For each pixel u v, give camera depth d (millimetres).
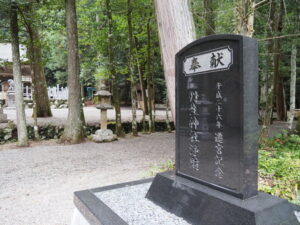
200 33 7184
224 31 6918
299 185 2516
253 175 1633
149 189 2240
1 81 15188
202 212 1679
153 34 8797
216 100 1786
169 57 3326
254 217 1385
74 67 6621
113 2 7773
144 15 8016
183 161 2127
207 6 6715
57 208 2676
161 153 5535
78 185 3430
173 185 2021
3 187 3367
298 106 14328
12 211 2605
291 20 5539
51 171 4133
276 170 2936
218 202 1611
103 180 3635
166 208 1967
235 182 1632
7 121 8422
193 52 2002
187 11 3379
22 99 6230
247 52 1594
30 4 6320
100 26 7945
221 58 1739
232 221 1477
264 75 7523
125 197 2236
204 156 1901
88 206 1913
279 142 4738
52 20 7258
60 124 8211
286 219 1472
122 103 18375
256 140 1650
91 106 16047
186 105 2094
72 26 6516
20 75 6211
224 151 1721
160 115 12078
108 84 11328
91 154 5418
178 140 2188
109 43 7617
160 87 14695
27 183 3531
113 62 7754
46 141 6969
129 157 5145
